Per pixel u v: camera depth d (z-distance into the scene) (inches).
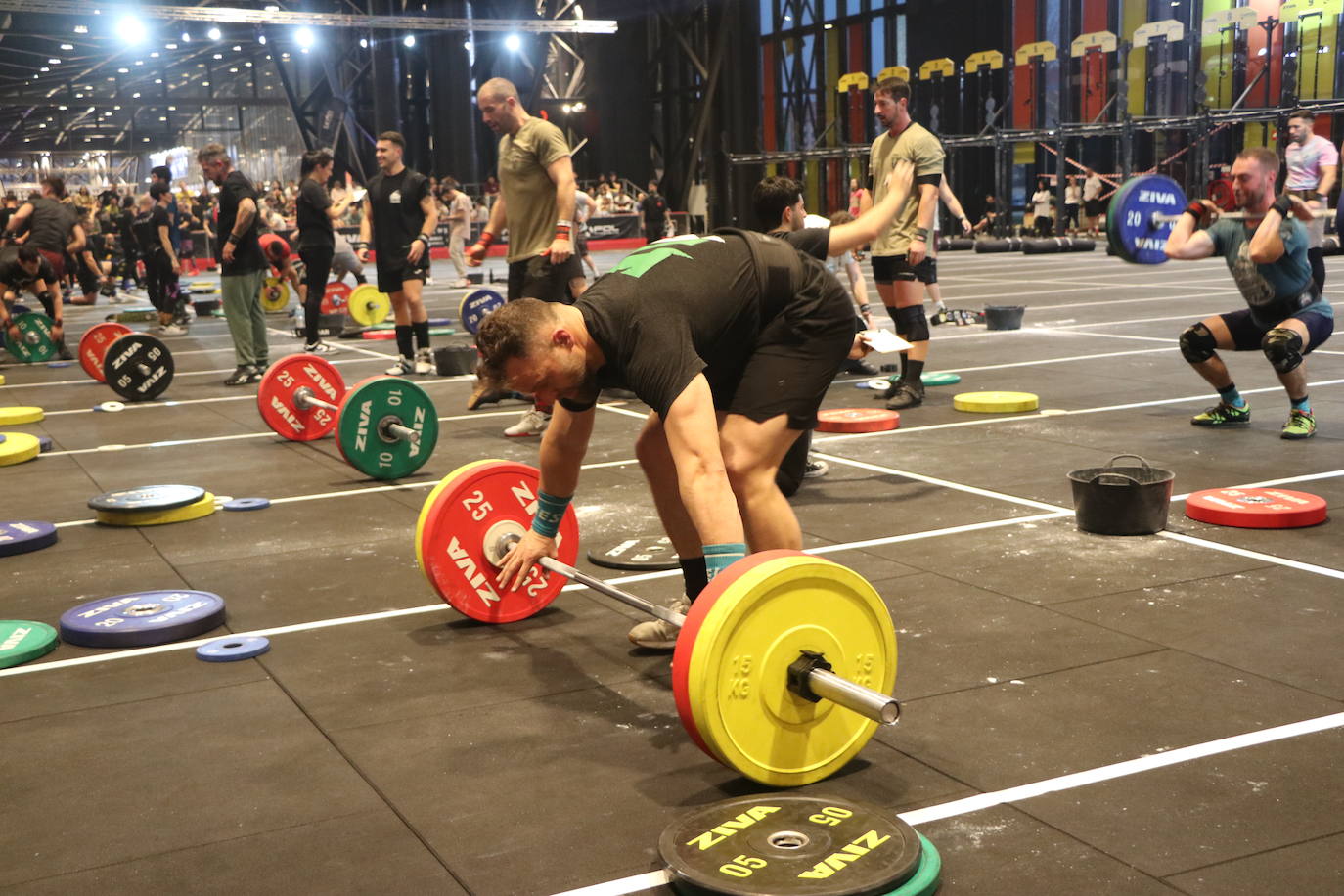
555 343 104.8
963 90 1097.4
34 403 371.6
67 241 532.1
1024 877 91.2
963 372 362.3
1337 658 133.2
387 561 187.3
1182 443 247.1
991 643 141.8
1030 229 1074.1
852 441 265.3
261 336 400.5
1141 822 99.0
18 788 112.3
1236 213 247.4
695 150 1317.7
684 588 166.6
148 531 209.8
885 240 297.9
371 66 1320.1
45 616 165.5
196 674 141.2
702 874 86.9
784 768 104.4
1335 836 95.7
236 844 100.7
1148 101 903.1
